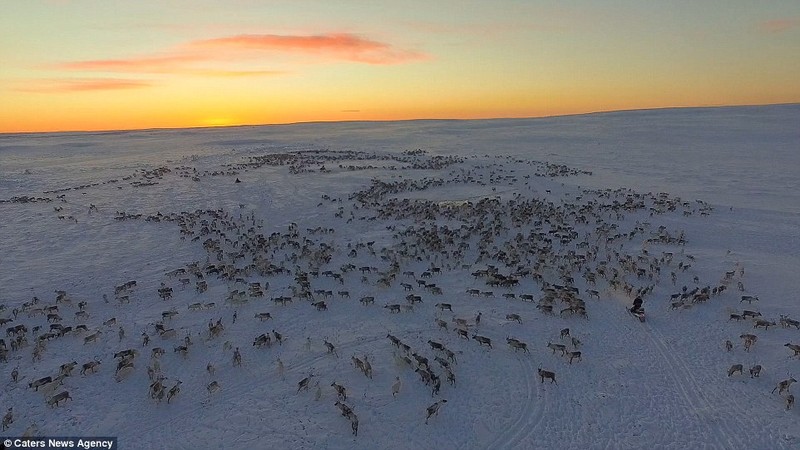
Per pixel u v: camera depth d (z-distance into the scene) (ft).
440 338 65.16
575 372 57.57
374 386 55.11
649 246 99.50
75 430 48.65
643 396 53.21
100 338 65.57
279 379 56.70
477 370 58.18
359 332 66.85
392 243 104.32
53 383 53.62
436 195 148.56
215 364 59.67
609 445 46.44
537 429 48.67
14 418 50.16
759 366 54.75
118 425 49.49
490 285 80.94
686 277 82.74
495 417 50.39
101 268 90.74
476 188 158.20
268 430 48.52
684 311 70.95
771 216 118.32
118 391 54.80
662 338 64.28
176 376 57.31
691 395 53.06
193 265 87.86
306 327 68.49
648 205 132.46
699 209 126.93
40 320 70.49
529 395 53.67
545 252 93.40
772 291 75.41
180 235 109.70
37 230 114.73
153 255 98.07
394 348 62.54
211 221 121.29
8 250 100.68
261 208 134.51
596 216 120.67
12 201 146.51
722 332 65.00
